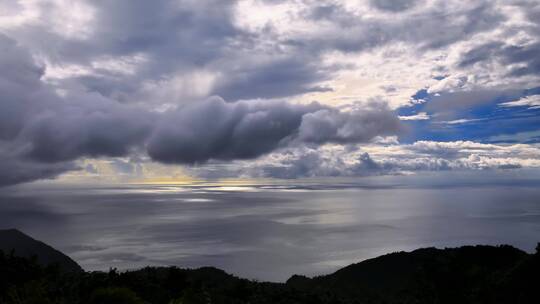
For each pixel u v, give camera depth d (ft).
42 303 78.28
